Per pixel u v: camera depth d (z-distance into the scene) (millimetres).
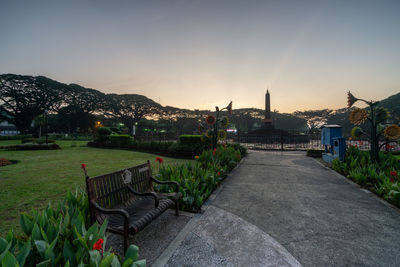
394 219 3387
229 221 3312
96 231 1819
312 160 10211
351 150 8172
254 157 11500
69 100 58250
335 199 4406
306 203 4180
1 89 47938
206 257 2332
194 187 4137
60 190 5027
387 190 4371
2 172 7363
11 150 16531
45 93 53469
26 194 4695
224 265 2191
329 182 5879
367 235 2869
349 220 3359
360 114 6863
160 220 3326
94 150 17109
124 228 2164
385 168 5902
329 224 3217
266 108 37875
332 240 2736
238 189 5207
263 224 3215
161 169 4957
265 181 6023
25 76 50812
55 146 18047
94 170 7793
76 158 11641
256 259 2305
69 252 1590
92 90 62781
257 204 4121
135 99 69625
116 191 2779
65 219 2080
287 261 2273
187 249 2488
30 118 53375
